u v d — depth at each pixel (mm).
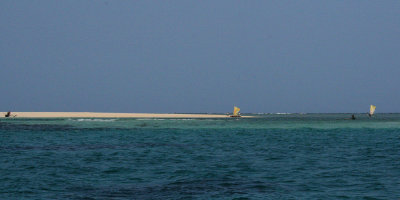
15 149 45250
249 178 27453
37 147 47688
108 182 26016
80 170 30562
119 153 41594
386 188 24219
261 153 42031
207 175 28578
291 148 47375
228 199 21406
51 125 101625
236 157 38625
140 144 51938
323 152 43125
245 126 101188
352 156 39625
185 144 52125
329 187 24516
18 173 29109
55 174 28797
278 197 21891
